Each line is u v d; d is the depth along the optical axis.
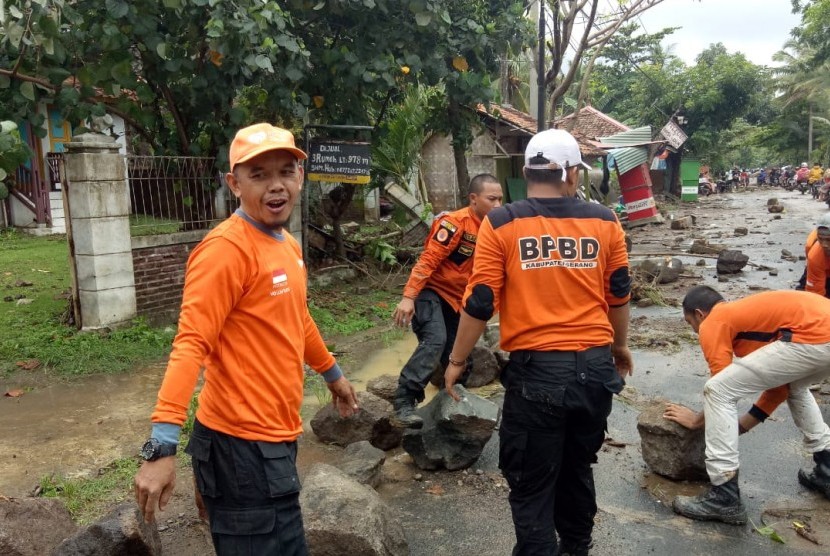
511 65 19.22
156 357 6.63
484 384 5.94
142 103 8.41
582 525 3.03
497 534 3.56
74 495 3.86
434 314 4.54
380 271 11.34
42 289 9.55
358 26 9.05
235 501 2.20
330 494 3.30
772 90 47.91
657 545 3.44
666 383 6.05
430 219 12.45
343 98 9.71
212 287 2.12
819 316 3.58
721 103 35.53
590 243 2.76
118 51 7.06
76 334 6.98
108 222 7.03
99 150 6.94
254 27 7.11
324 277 10.16
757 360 3.62
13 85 6.79
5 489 3.97
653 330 7.94
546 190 2.85
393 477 4.25
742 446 4.66
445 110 11.75
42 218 15.20
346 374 6.39
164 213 7.92
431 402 4.54
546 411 2.71
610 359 2.81
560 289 2.73
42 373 6.14
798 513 3.75
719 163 44.88
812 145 51.62
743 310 3.75
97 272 6.98
